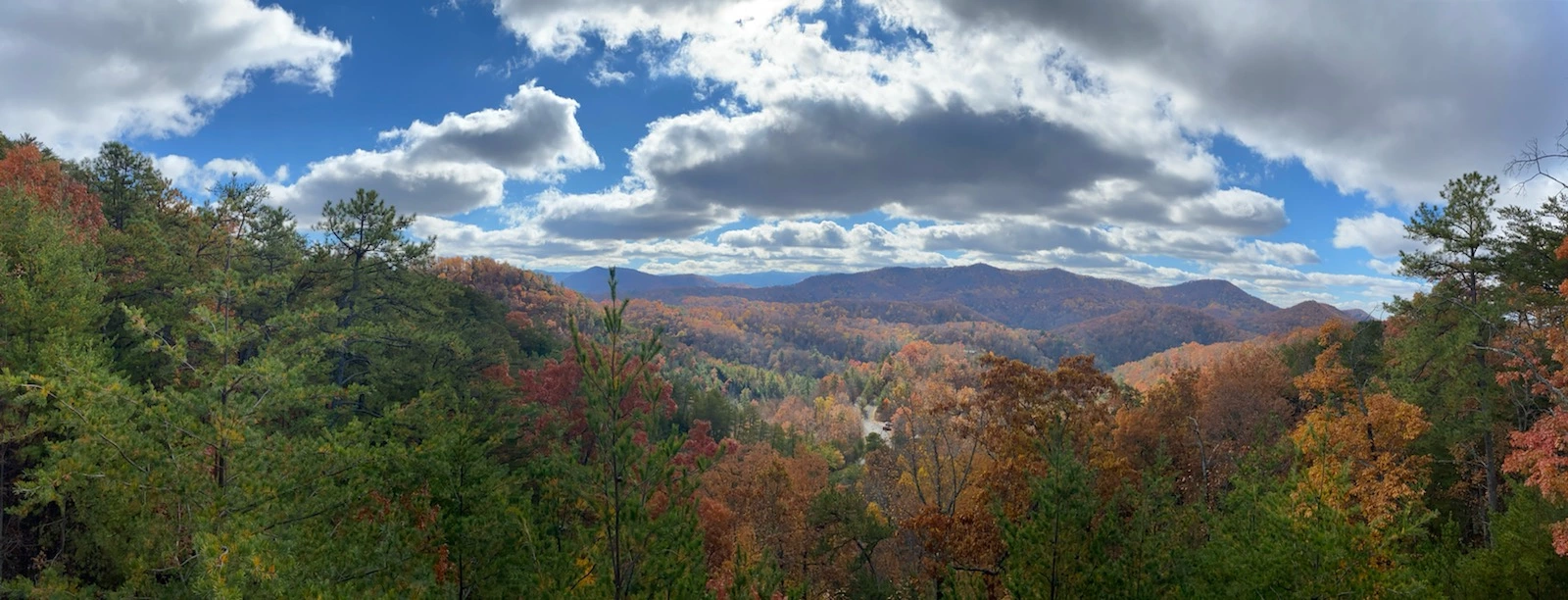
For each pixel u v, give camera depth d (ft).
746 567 35.24
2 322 47.24
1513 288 72.13
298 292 87.86
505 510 36.91
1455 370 72.23
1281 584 34.19
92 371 37.32
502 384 88.22
